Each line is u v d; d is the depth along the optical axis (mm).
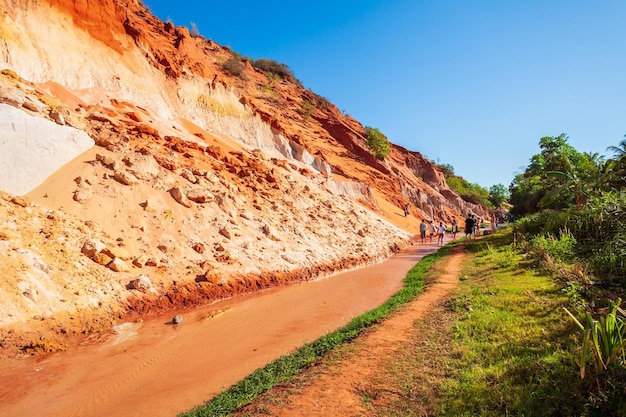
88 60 20094
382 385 5277
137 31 24406
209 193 17203
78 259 10883
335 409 4793
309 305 12070
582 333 5691
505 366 5211
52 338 8422
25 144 12727
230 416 4984
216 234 15789
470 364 5547
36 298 8930
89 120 16641
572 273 9297
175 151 19219
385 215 37281
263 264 15695
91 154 15086
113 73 21219
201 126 26234
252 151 27656
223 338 9109
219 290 12984
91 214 12852
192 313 11188
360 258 21391
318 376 5777
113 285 10938
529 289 9336
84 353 8156
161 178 16188
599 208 14039
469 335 6758
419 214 46594
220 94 29938
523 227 19859
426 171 67250
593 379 4320
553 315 7004
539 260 12250
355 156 47000
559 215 16984
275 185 23859
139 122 19594
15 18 16844
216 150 22250
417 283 13383
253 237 17172
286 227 19906
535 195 34250
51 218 11484
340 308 11664
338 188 34812
